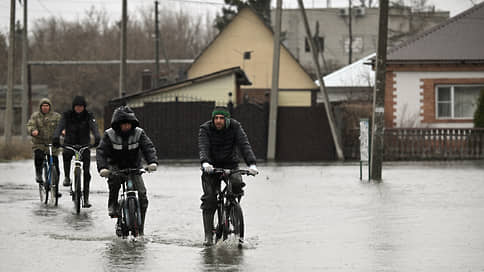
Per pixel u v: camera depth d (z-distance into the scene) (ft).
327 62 437.58
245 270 42.19
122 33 194.39
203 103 165.37
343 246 50.42
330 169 127.75
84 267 43.11
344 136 164.04
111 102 171.53
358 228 58.59
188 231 57.26
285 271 41.93
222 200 51.34
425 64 172.14
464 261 44.68
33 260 45.27
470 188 90.43
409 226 59.47
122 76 194.08
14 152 173.27
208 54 281.74
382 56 102.73
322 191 87.76
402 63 172.45
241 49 280.31
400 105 173.17
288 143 165.37
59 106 437.17
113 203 54.95
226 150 51.06
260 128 165.27
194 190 90.17
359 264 43.93
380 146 102.83
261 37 279.49
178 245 50.90
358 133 163.02
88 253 47.62
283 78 272.92
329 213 67.87
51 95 440.45
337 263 44.29
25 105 236.84
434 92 172.55
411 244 50.98
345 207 72.33
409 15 388.78
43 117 76.23
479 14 183.83
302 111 165.27
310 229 58.29
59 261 44.93
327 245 50.85
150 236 54.80
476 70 171.22
